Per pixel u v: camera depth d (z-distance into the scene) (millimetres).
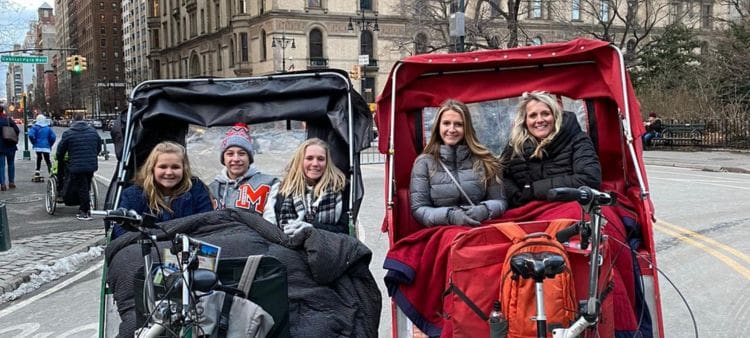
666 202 13453
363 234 10461
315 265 3826
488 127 5352
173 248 3189
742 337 5660
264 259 3449
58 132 66688
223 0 67188
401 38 44250
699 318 6207
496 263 3719
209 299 3205
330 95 5559
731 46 29609
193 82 5555
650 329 4074
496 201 4516
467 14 47188
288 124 5789
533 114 4648
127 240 4070
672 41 39031
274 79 5660
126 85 128500
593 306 3135
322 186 4926
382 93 5008
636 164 4414
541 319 3262
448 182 4629
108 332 4062
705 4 45688
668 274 7789
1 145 17078
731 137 28094
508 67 5219
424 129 5215
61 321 6602
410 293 4191
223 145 5238
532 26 49812
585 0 39031
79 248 9773
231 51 66625
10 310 7062
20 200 15453
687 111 31453
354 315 3891
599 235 3266
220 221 4152
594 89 5082
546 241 3584
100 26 156375
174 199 4641
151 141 5523
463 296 3719
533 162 4652
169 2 84062
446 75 5293
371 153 29703
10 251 9602
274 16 56875
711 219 11320
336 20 58531
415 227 4871
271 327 3357
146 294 3234
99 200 14586
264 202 5137
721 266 8078
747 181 17406
